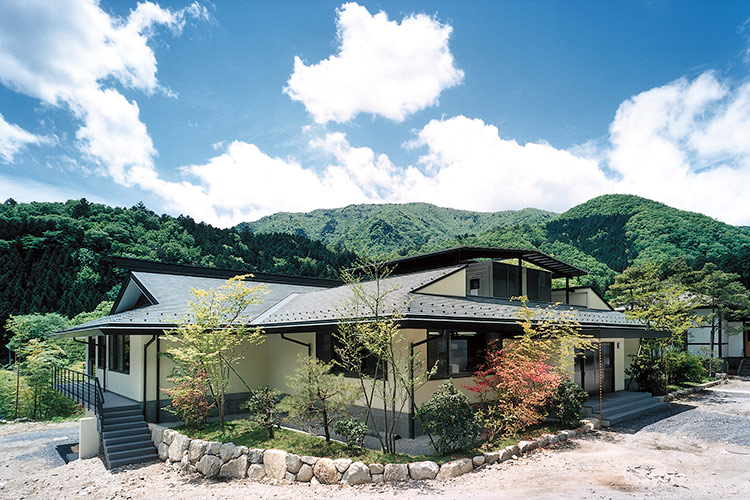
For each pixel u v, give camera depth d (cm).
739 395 1769
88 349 1973
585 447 1002
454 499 717
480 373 1088
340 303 1278
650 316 1908
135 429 1149
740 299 2605
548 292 1864
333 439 1037
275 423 1073
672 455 937
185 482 916
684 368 1922
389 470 821
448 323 1020
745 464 870
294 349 1409
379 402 1125
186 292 1537
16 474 1165
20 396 2077
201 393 1136
